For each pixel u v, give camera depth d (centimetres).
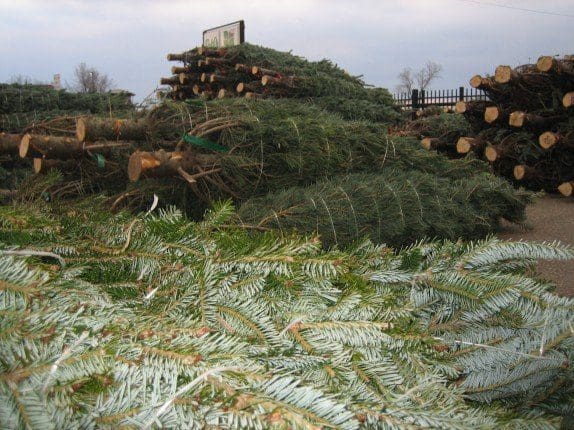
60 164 387
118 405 72
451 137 951
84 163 393
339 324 108
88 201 188
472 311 132
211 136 383
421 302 135
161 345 86
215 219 153
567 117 829
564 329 121
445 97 1525
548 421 92
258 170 376
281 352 96
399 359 113
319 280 125
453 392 106
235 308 111
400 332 118
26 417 64
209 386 78
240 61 789
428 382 104
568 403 111
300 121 394
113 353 79
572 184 798
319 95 723
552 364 112
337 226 327
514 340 123
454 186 485
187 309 112
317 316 113
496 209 500
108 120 363
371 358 108
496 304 129
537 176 845
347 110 685
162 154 341
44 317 81
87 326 85
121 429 70
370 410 84
